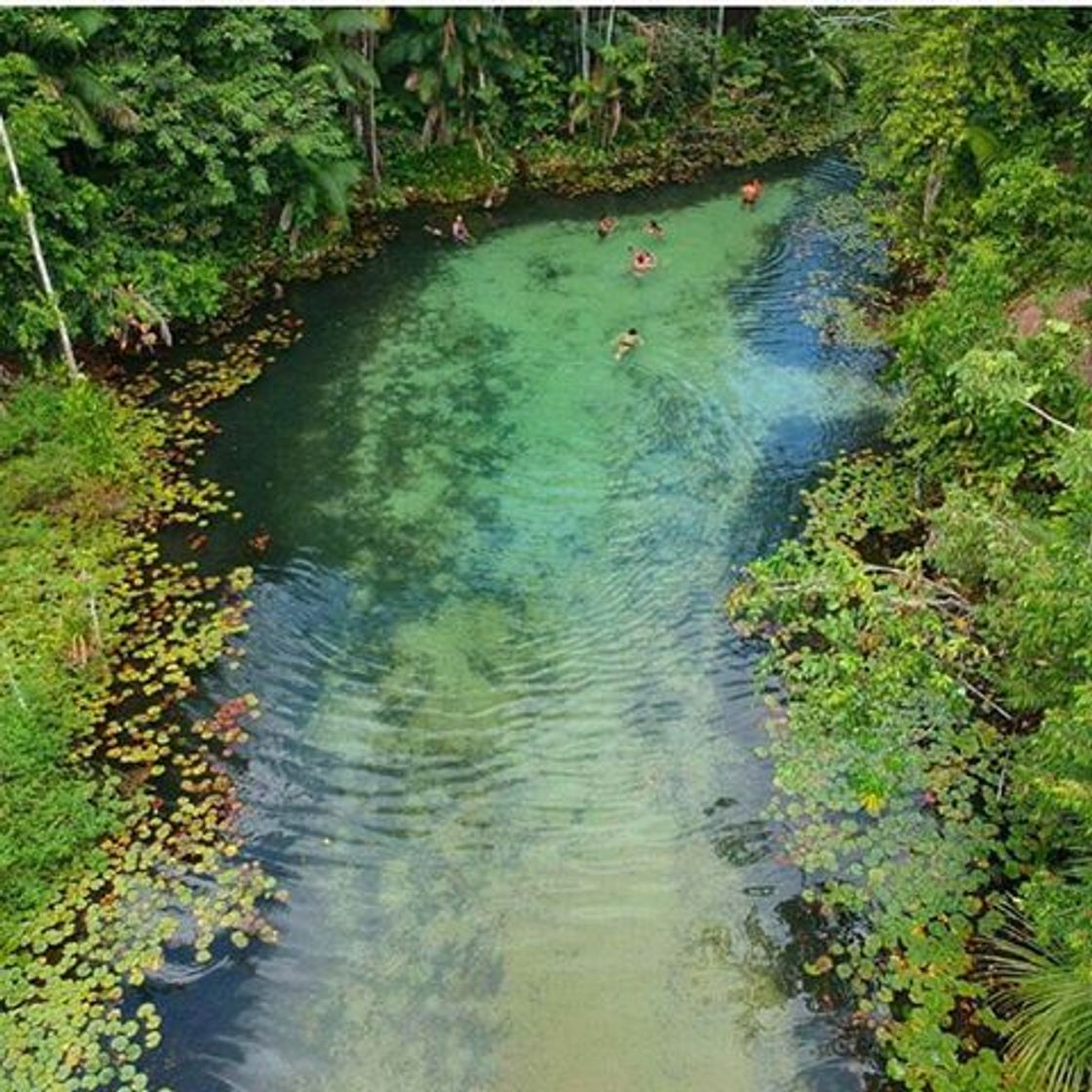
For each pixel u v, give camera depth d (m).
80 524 13.85
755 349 17.98
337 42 20.30
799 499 14.63
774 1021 8.95
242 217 19.36
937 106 16.14
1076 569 8.29
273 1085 8.52
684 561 13.65
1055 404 12.18
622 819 10.55
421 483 14.95
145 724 11.36
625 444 15.76
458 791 10.82
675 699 11.77
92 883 9.84
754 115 26.73
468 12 22.11
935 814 10.43
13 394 15.20
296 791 10.78
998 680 10.09
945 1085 8.30
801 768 10.92
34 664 11.68
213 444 15.54
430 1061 8.67
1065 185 14.43
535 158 24.47
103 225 17.09
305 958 9.38
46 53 15.98
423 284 19.80
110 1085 8.45
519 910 9.77
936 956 9.25
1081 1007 8.02
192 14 17.47
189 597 12.94
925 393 13.36
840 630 10.39
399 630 12.64
